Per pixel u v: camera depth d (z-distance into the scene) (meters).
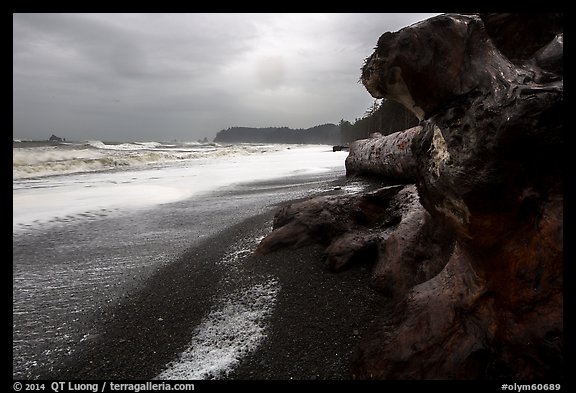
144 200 11.49
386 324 2.92
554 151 1.92
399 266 3.90
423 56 2.14
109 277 5.30
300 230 5.46
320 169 21.23
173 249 6.46
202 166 24.55
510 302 2.22
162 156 31.03
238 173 19.47
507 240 2.17
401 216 4.85
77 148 32.53
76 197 11.90
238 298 4.25
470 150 2.07
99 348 3.52
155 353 3.39
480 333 2.36
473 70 2.11
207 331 3.67
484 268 2.33
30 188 13.59
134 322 3.97
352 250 4.57
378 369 2.59
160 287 4.82
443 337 2.49
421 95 2.30
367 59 2.52
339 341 3.26
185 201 11.30
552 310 2.06
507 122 1.89
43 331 3.86
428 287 2.91
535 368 2.13
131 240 7.19
